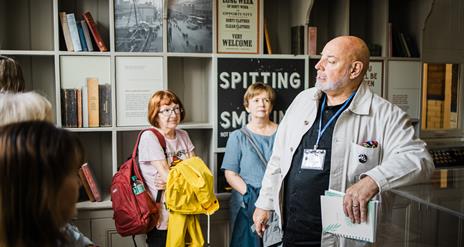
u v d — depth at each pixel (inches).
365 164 68.9
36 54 104.3
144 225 95.3
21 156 32.9
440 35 140.4
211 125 114.8
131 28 109.7
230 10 114.8
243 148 106.3
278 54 122.3
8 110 51.2
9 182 32.7
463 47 141.9
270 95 108.0
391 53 128.1
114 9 108.3
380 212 57.9
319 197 72.0
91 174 109.7
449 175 64.9
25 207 32.7
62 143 34.7
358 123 70.7
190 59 124.3
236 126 114.7
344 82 70.7
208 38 114.3
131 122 110.3
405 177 60.9
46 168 33.3
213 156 114.6
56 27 104.7
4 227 32.8
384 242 56.5
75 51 106.5
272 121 116.2
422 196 54.2
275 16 129.0
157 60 110.6
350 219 59.4
